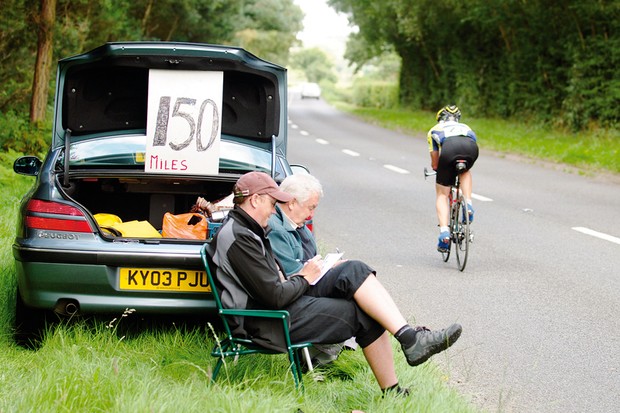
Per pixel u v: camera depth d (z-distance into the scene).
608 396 5.70
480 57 44.91
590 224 13.16
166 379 5.24
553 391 5.79
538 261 10.28
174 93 6.61
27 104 20.97
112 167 6.65
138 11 40.00
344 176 19.75
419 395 5.03
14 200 11.93
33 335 6.12
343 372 5.62
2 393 4.76
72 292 5.80
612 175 20.91
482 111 44.72
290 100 86.62
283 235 5.68
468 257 10.55
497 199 16.06
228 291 5.18
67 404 4.48
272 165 6.66
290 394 4.90
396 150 28.25
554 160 24.42
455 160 9.85
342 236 11.81
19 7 18.69
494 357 6.52
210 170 6.60
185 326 6.35
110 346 5.80
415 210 14.45
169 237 6.39
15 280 7.19
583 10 32.19
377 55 63.66
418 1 46.78
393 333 5.09
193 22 42.84
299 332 5.16
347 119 51.12
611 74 32.59
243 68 6.68
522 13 37.16
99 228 5.89
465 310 7.91
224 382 5.12
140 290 5.80
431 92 56.84
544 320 7.60
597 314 7.82
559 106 36.06
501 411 5.20
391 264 10.03
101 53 6.45
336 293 5.31
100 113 6.86
